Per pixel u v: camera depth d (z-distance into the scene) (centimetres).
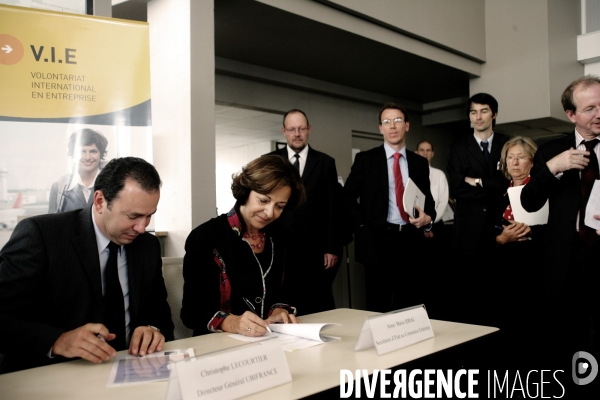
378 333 133
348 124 611
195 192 294
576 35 575
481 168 339
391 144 337
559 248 231
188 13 296
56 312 151
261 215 175
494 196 325
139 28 266
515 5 535
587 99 221
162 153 309
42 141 243
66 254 152
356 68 518
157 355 138
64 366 128
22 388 111
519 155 308
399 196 329
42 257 149
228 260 180
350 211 340
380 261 325
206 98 302
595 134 227
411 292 329
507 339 162
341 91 582
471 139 348
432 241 381
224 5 356
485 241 327
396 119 331
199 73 298
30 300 147
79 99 252
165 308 173
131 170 147
